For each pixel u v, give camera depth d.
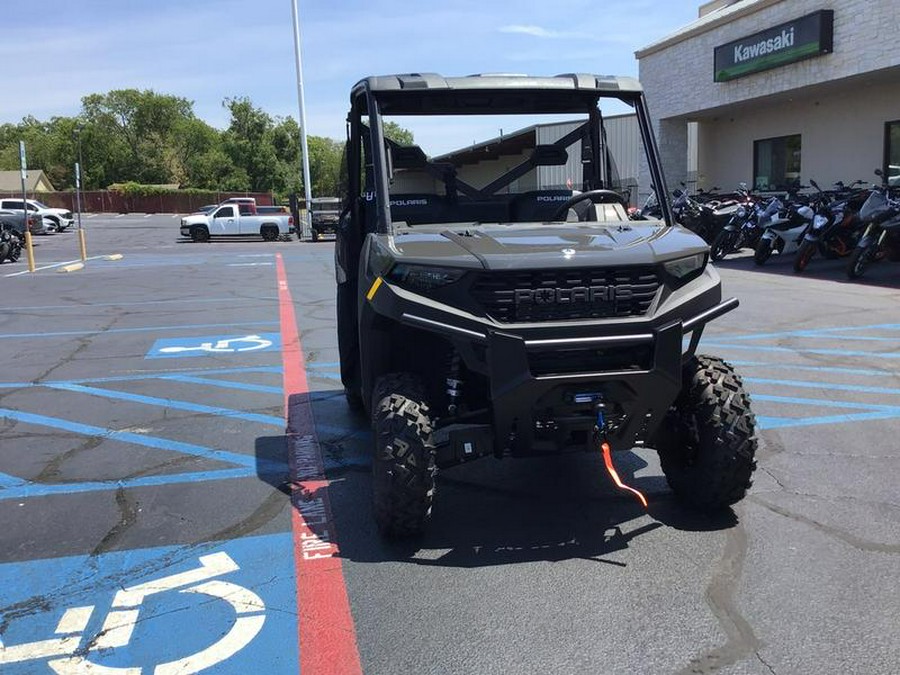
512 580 3.77
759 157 21.22
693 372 4.34
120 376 8.23
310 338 10.18
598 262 3.74
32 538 4.35
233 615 3.50
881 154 17.11
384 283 3.93
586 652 3.17
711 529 4.26
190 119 120.19
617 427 3.94
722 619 3.38
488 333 3.66
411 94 4.79
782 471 5.06
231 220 36.31
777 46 17.28
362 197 5.21
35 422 6.60
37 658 3.20
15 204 43.81
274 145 101.44
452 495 4.86
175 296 14.92
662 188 4.81
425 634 3.32
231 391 7.53
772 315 10.67
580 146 5.27
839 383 7.19
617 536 4.22
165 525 4.50
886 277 13.65
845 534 4.15
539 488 4.94
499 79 4.81
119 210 82.31
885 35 14.80
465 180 5.03
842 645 3.16
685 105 21.30
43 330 11.20
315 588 3.73
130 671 3.10
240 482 5.16
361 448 5.81
